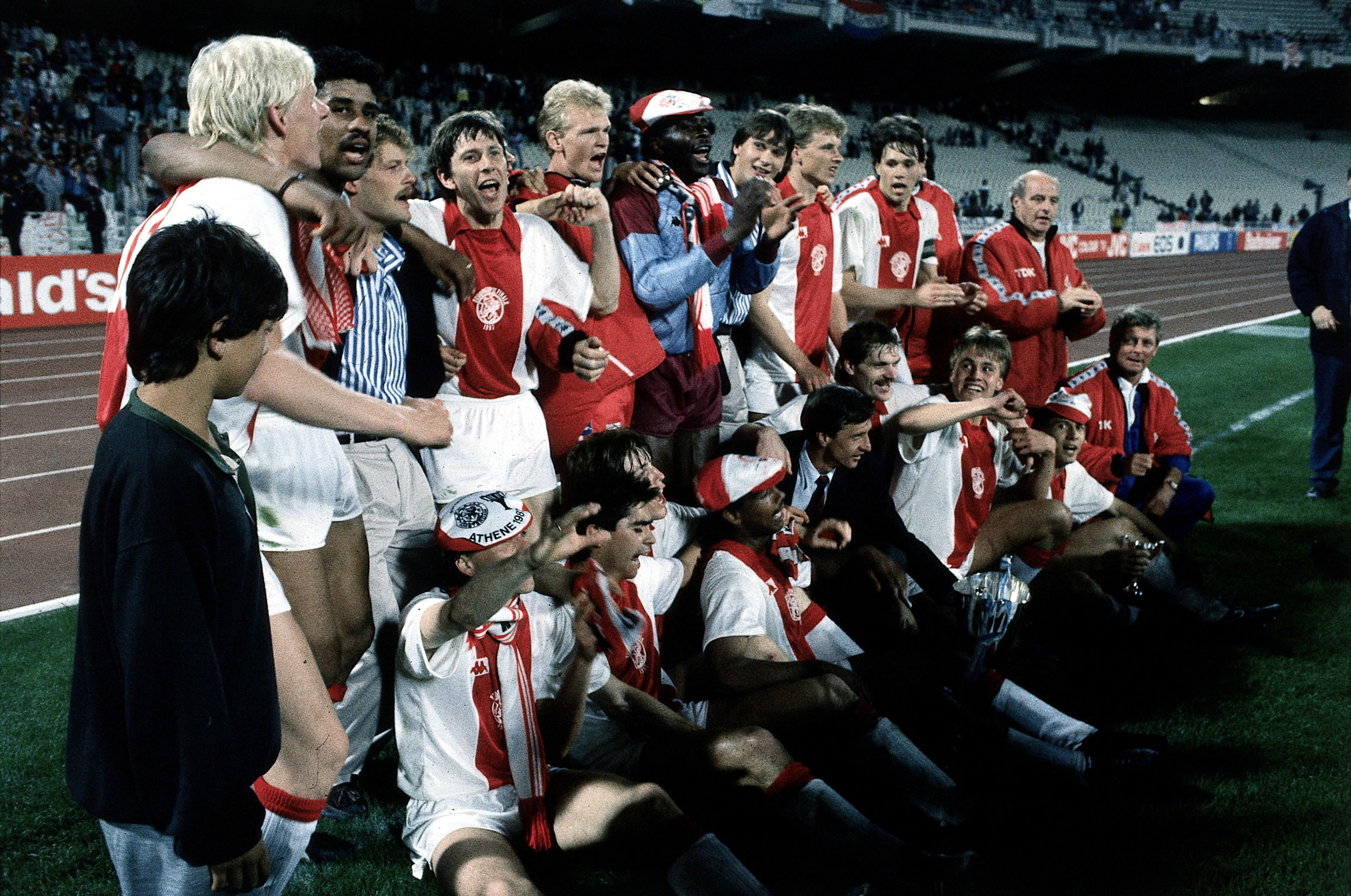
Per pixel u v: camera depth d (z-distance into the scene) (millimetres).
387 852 3002
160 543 1720
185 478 1771
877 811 3189
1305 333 15562
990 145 38906
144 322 1757
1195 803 3258
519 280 3617
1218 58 44562
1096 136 42875
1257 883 2848
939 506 4371
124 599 1709
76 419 10016
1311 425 8844
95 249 15852
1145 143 43719
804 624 3748
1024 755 3414
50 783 3352
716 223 4457
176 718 1733
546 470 3842
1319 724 3750
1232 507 6504
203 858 1831
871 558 3996
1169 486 5195
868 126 37125
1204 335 15320
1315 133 48094
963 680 3500
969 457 4375
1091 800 3295
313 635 2924
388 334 3270
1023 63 41031
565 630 2967
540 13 30672
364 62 2883
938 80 41094
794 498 4004
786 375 5172
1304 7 49125
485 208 3516
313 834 2941
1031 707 3564
